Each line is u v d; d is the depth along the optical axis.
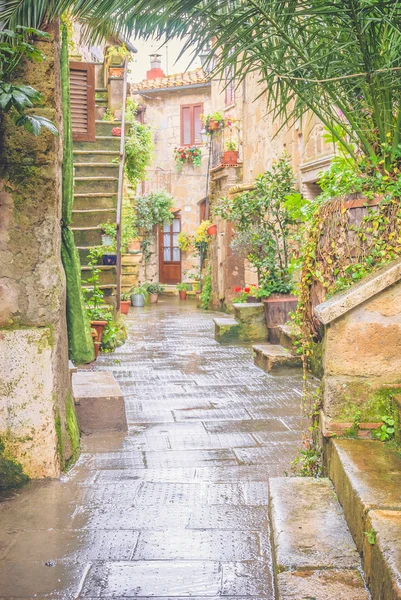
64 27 5.55
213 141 20.53
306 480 3.88
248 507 4.05
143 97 27.83
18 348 4.49
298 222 11.04
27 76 4.47
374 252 4.64
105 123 13.38
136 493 4.30
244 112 17.20
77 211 11.98
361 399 3.93
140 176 16.67
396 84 4.86
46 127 4.27
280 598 2.68
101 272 11.65
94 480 4.55
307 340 4.82
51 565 3.33
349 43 4.61
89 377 6.55
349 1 4.33
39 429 4.54
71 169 5.62
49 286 4.54
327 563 2.92
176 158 27.34
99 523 3.84
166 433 5.74
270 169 14.41
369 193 4.73
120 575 3.22
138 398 7.16
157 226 27.92
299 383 7.91
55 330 4.59
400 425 3.73
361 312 3.91
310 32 4.77
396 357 3.93
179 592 3.05
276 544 3.11
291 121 11.95
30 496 4.27
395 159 5.07
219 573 3.22
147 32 4.31
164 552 3.46
